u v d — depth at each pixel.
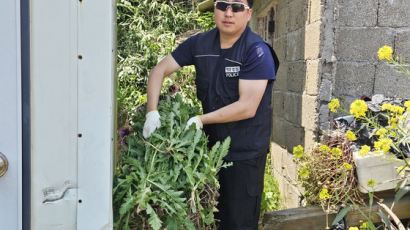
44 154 1.22
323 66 3.11
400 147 2.44
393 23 3.25
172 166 1.80
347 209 2.23
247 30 2.39
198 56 2.46
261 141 2.45
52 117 1.21
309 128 3.26
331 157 2.50
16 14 1.15
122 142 2.07
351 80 3.34
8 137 1.19
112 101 1.28
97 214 1.29
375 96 2.82
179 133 1.87
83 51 1.22
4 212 1.22
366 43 3.30
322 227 2.57
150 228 1.63
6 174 1.21
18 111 1.19
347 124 2.80
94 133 1.26
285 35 4.09
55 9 1.18
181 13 7.88
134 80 5.75
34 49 1.17
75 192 1.26
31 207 1.22
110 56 1.24
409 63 3.26
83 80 1.23
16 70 1.17
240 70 2.32
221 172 2.47
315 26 3.14
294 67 3.71
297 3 3.63
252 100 2.27
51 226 1.25
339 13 3.29
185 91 4.93
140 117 2.25
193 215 1.73
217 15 2.27
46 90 1.20
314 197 2.66
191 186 1.72
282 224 2.53
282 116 4.14
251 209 2.52
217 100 2.44
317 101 3.14
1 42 1.16
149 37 6.48
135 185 1.65
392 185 2.46
